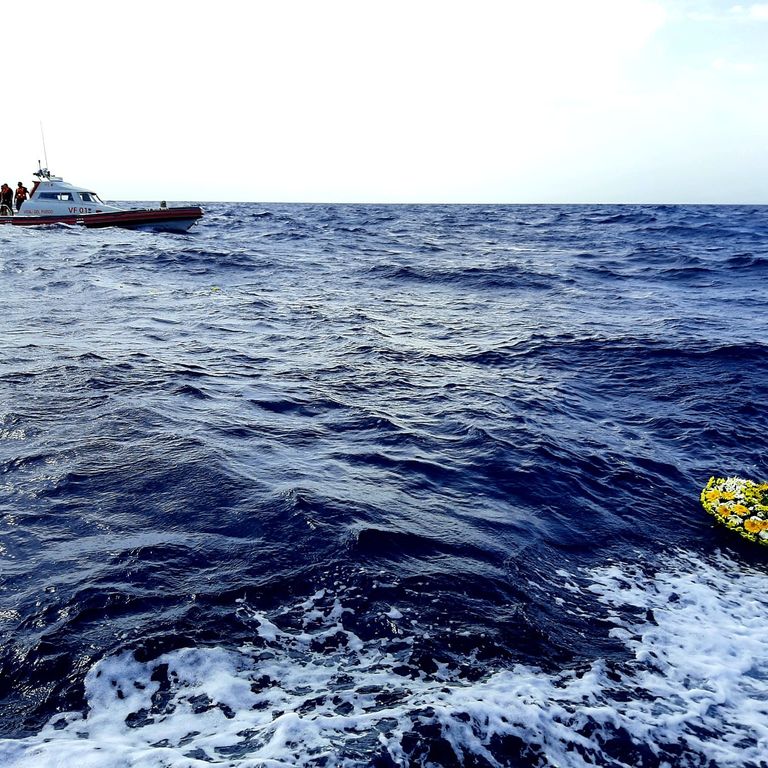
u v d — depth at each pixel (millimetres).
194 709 2773
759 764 2777
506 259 23047
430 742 2611
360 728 2666
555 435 6664
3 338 9242
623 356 9953
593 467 5992
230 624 3355
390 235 33844
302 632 3355
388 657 3211
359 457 5809
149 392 7137
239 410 6844
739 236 33500
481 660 3258
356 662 3162
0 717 2699
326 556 4023
